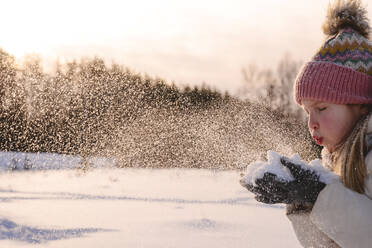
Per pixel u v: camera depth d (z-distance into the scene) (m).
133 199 4.14
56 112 11.68
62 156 11.13
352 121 1.12
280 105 11.29
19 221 2.68
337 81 1.12
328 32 1.24
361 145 1.04
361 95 1.12
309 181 1.06
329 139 1.14
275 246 2.17
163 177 7.31
